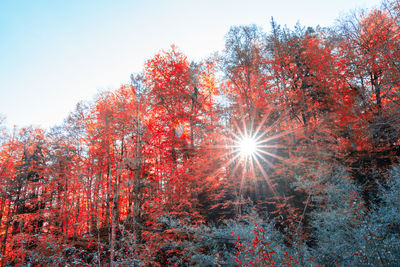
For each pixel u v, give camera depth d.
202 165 14.51
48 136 20.97
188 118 17.50
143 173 15.58
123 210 15.64
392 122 10.93
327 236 6.66
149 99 15.94
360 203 6.07
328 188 7.88
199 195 16.00
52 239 7.20
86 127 18.59
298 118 18.38
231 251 7.79
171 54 18.97
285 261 5.44
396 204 6.52
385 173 10.03
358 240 5.47
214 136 16.77
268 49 20.31
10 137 20.03
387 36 11.44
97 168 15.91
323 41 18.64
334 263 5.59
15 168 18.42
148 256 8.10
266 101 17.27
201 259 7.99
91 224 13.80
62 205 17.23
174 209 12.28
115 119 14.41
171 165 14.99
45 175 18.66
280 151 15.46
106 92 17.81
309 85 17.34
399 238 5.12
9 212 17.58
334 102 15.15
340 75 15.60
